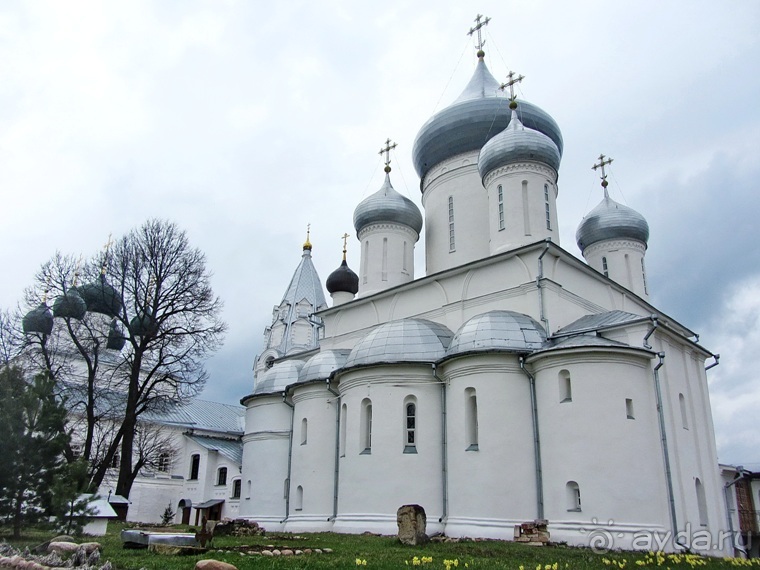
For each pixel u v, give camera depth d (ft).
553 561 50.78
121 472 106.22
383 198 114.01
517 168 96.27
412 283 98.12
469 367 77.36
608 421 68.85
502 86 106.32
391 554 51.67
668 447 72.74
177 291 114.42
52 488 59.67
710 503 80.84
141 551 50.19
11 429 58.85
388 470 79.05
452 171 112.37
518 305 85.46
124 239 115.85
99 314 129.39
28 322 131.54
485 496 72.13
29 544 53.78
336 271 130.00
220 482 162.09
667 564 53.26
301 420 94.48
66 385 117.60
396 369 82.69
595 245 124.26
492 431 73.97
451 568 44.47
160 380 113.19
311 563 43.57
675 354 84.79
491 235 96.68
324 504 86.94
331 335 110.01
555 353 72.59
